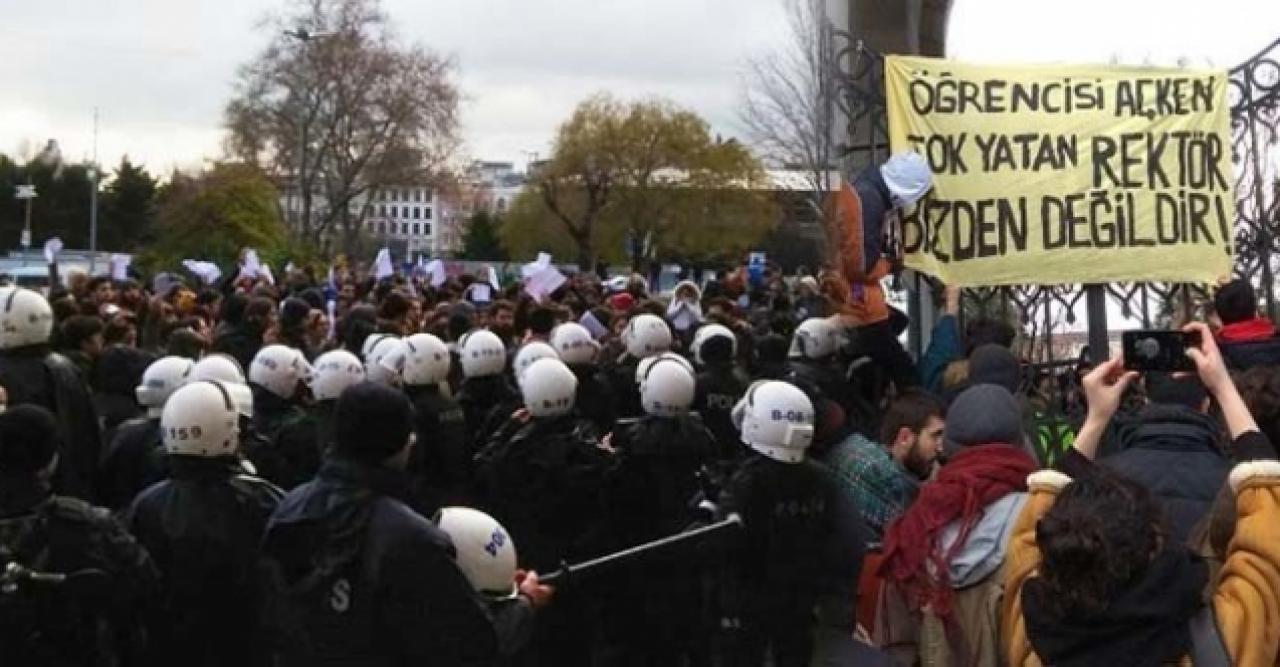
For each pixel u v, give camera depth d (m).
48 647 5.29
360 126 78.88
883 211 8.30
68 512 5.39
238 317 11.64
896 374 8.38
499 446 7.87
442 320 12.86
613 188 85.12
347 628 4.51
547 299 15.41
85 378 8.84
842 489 6.06
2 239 91.19
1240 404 4.30
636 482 7.88
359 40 78.88
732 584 6.30
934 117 8.46
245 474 6.35
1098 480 3.59
